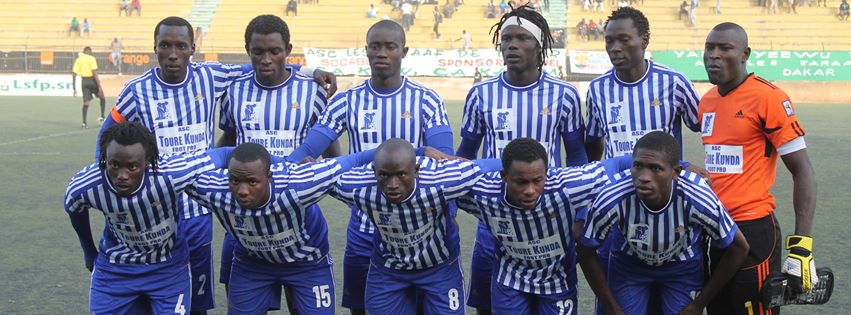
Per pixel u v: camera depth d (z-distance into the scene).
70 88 33.97
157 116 5.69
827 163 13.83
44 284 6.57
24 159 13.98
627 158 4.89
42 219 9.05
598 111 5.65
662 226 4.60
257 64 5.64
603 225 4.67
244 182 4.66
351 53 33.91
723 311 4.98
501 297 5.15
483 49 34.03
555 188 4.77
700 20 39.16
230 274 5.35
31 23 40.00
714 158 4.92
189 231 5.64
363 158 5.07
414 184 4.76
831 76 33.22
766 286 4.70
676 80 5.48
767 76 33.66
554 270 5.01
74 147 15.74
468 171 4.86
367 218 5.50
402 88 5.71
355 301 5.68
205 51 37.28
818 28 38.50
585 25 37.94
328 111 5.76
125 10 40.88
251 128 5.83
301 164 4.97
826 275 4.75
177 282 5.18
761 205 4.81
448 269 5.16
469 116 5.92
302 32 39.75
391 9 41.28
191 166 4.86
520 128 5.73
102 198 4.77
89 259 5.31
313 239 5.17
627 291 4.98
